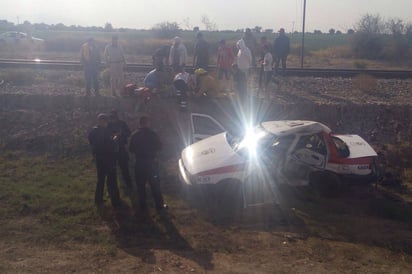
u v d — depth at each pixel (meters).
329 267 8.55
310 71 22.20
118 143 11.46
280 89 19.19
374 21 43.34
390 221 10.95
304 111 16.75
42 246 9.25
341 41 66.12
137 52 37.81
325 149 12.16
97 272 8.12
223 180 11.41
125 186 12.45
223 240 9.69
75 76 20.95
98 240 9.54
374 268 8.58
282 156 11.86
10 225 10.12
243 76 17.44
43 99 17.41
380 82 20.61
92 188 12.36
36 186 12.41
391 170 14.05
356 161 12.11
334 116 16.70
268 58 18.20
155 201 10.96
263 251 9.21
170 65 17.81
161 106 16.75
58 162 14.46
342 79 21.06
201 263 8.59
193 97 17.05
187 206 11.37
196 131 14.55
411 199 12.34
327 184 12.05
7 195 11.62
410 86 20.02
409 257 9.16
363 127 16.47
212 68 22.00
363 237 10.04
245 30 20.00
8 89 18.56
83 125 16.33
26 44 45.03
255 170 11.52
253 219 10.83
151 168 10.80
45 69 22.88
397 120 16.58
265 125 12.91
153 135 10.77
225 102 17.00
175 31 54.41
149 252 9.05
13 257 8.69
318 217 10.99
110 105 17.03
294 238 9.86
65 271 8.14
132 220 10.54
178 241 9.62
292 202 11.81
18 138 15.74
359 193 12.62
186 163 11.98
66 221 10.34
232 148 12.10
